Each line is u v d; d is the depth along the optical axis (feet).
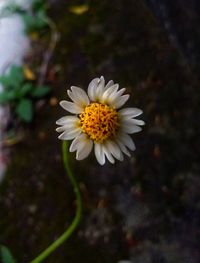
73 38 0.71
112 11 0.72
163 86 0.64
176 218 0.55
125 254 0.54
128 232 0.55
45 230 0.56
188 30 0.51
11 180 0.60
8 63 0.70
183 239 0.54
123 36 0.69
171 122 0.61
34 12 0.75
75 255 0.55
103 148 0.32
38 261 0.38
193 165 0.58
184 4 0.50
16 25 0.74
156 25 0.64
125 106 0.63
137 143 0.60
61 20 0.74
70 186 0.58
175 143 0.60
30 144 0.62
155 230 0.55
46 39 0.72
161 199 0.57
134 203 0.57
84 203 0.57
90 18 0.73
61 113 0.64
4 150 0.62
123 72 0.66
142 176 0.58
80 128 0.32
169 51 0.65
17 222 0.57
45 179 0.59
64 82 0.67
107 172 0.59
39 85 0.67
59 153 0.61
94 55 0.68
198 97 0.61
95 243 0.55
